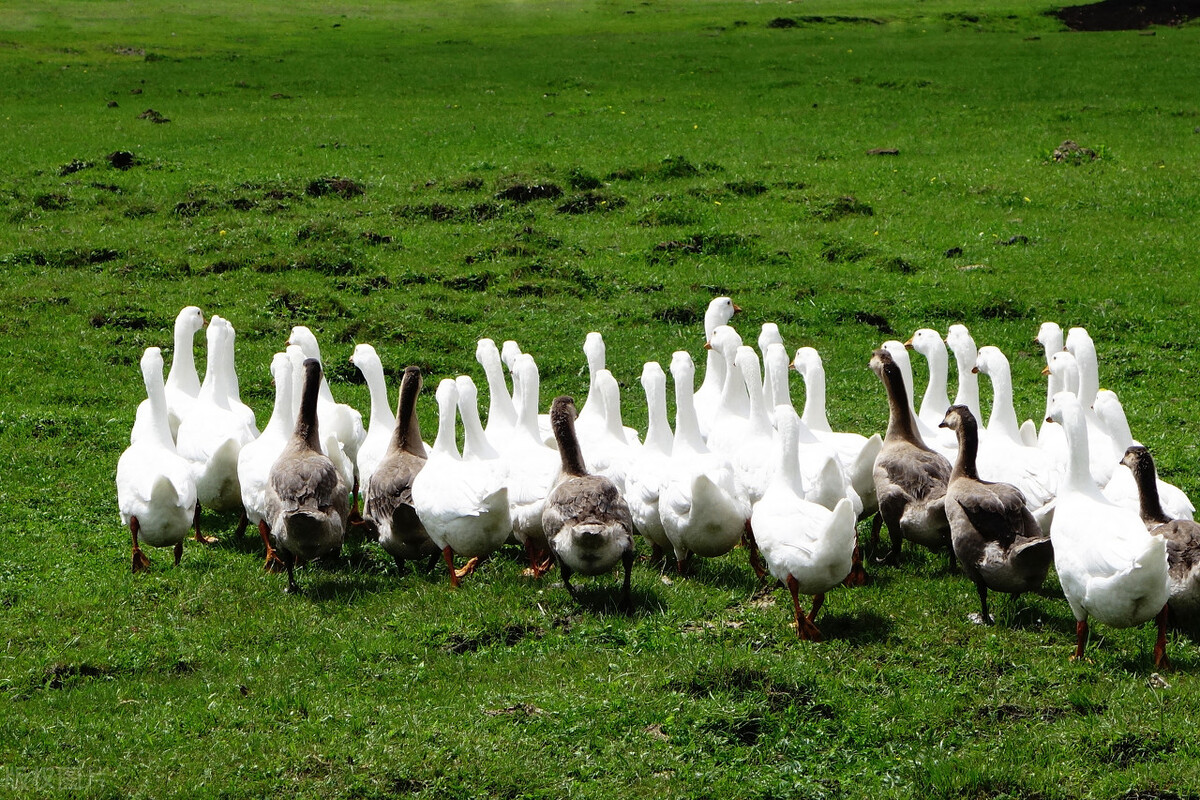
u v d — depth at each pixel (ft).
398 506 34.88
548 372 56.85
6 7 202.28
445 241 76.02
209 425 39.68
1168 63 151.94
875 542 37.11
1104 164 96.63
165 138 107.24
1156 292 66.18
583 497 31.68
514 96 135.85
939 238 77.82
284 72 152.05
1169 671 27.99
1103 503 29.68
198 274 69.72
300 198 84.58
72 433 47.96
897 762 25.13
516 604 32.63
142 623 31.94
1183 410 50.37
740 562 36.50
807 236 77.92
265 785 24.35
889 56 163.63
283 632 31.22
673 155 100.99
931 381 43.45
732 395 43.21
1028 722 26.50
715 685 27.71
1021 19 204.13
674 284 68.90
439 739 25.89
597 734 26.09
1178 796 23.61
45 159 96.78
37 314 63.05
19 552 36.78
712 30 195.52
